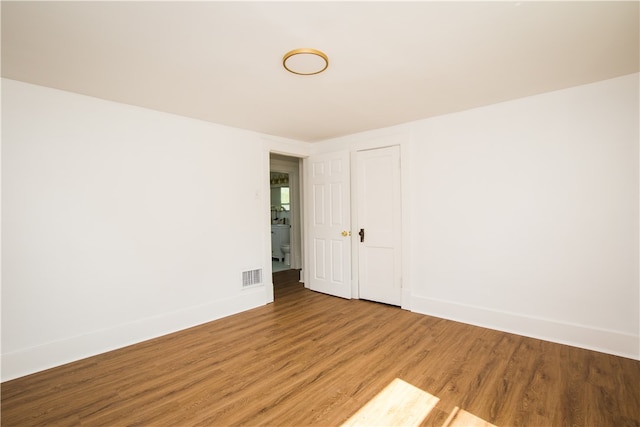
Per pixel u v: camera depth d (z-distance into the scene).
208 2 1.48
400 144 3.73
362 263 4.20
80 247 2.64
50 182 2.50
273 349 2.74
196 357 2.61
